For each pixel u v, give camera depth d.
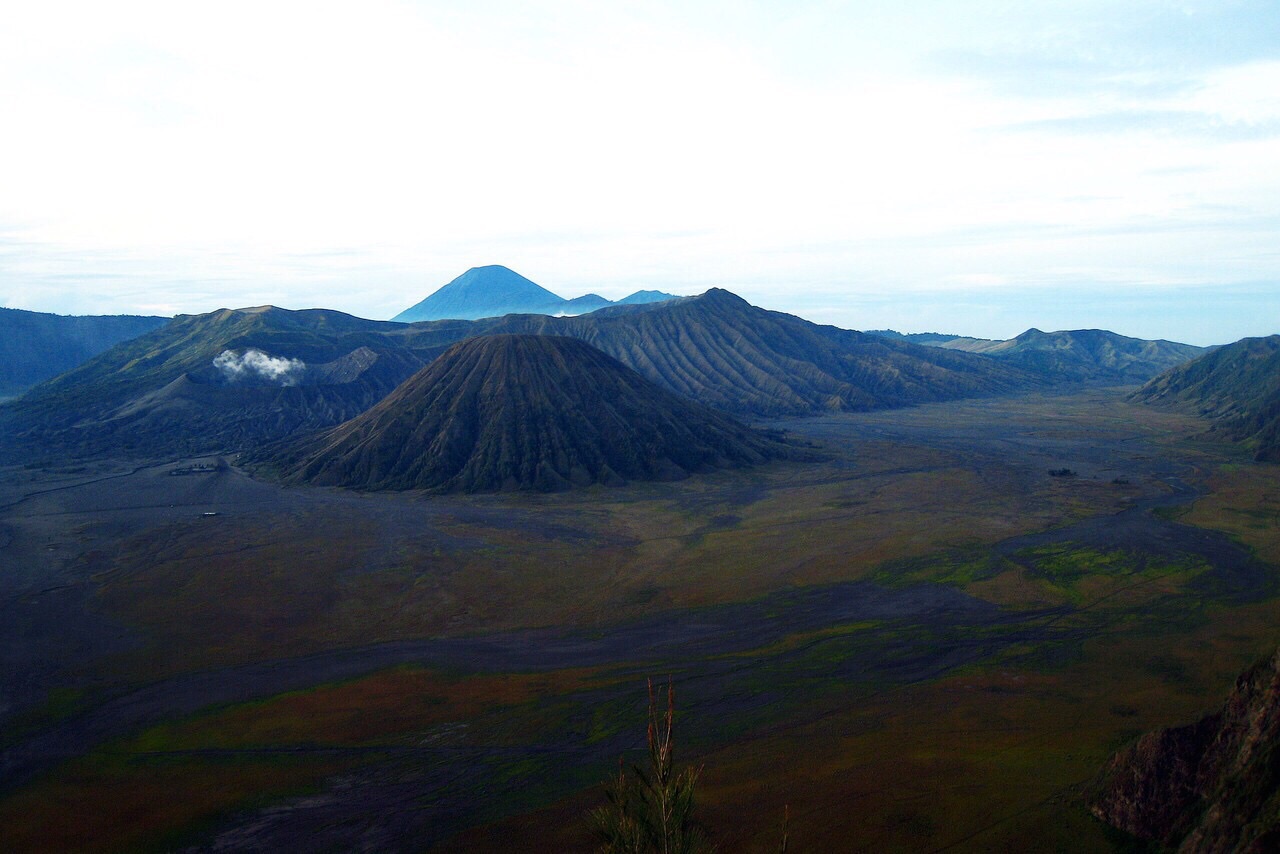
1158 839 30.80
